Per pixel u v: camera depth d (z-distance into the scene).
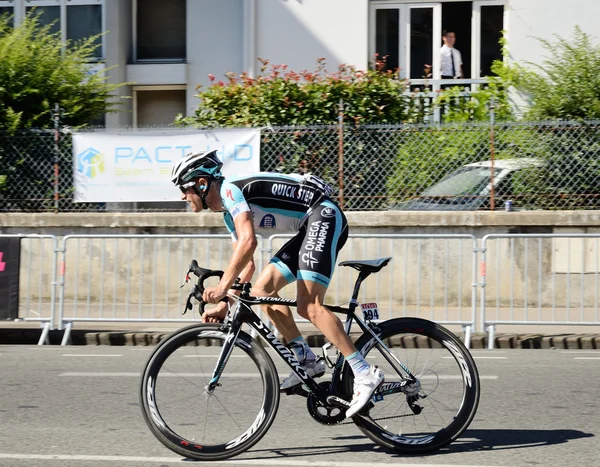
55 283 10.41
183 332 5.32
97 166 12.33
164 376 5.30
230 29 16.62
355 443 5.60
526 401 6.80
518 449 5.42
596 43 15.53
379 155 12.04
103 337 10.27
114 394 7.11
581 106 12.70
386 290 10.62
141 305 10.69
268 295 5.44
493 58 16.41
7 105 12.76
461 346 5.41
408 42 16.55
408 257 10.52
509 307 10.47
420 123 12.05
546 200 11.90
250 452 5.41
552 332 10.37
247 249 5.04
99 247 10.69
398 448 5.32
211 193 5.33
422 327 5.43
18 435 5.82
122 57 16.84
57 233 12.45
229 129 12.07
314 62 16.12
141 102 17.19
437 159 11.99
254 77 16.19
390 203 12.05
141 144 12.23
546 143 11.84
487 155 11.95
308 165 12.09
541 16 15.70
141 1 17.22
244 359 5.37
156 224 12.30
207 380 5.29
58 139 12.41
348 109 12.41
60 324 10.44
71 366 8.48
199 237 10.62
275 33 16.16
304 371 5.32
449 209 11.96
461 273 10.38
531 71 15.16
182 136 12.16
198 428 5.28
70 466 5.10
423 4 16.47
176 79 16.70
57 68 13.15
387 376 5.39
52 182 12.46
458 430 5.36
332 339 5.19
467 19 16.42
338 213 5.34
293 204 5.29
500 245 10.50
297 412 6.48
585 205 11.85
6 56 12.81
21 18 16.89
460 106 14.40
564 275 10.45
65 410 6.54
